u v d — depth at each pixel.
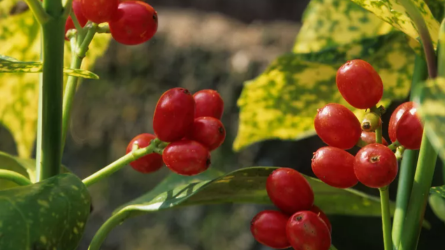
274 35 1.26
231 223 1.23
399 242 0.41
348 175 0.39
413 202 0.40
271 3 1.65
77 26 0.41
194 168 0.40
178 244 1.24
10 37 0.51
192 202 0.44
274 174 0.41
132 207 0.41
